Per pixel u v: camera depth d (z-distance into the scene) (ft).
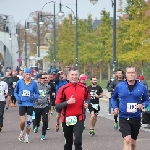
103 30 261.44
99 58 265.54
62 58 349.82
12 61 424.87
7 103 148.77
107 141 81.00
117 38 232.73
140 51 184.44
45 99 85.56
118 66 244.22
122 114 57.67
